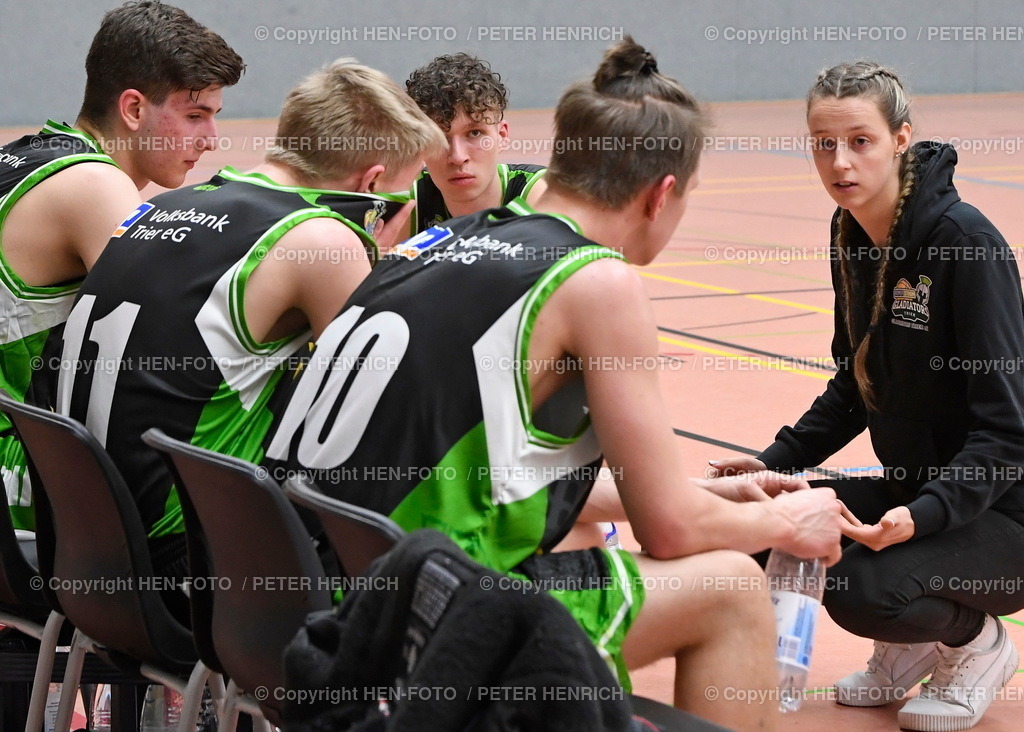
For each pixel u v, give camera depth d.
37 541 6.93
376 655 4.01
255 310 6.86
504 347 5.48
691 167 6.01
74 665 6.98
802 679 6.32
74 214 7.95
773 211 34.62
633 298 5.52
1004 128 48.06
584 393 5.79
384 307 5.77
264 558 5.52
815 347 19.02
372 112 7.24
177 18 8.52
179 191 7.45
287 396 7.05
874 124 7.73
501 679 3.67
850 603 7.70
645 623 5.61
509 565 5.58
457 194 10.34
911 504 7.53
